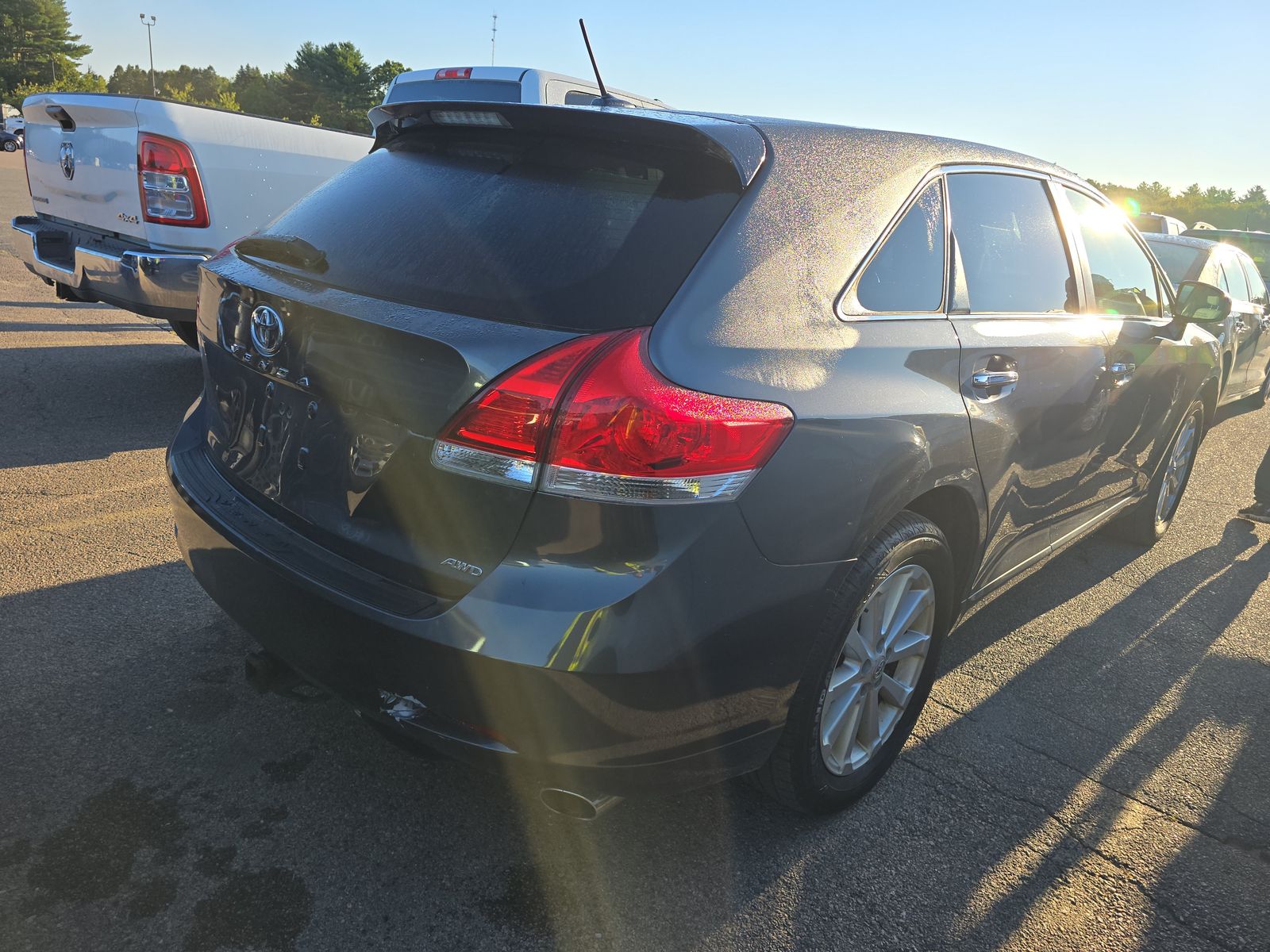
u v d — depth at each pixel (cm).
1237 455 697
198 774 244
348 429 200
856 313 221
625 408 173
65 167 578
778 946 205
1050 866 237
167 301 521
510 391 176
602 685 175
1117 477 382
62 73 10319
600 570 176
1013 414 269
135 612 320
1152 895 230
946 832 247
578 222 203
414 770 253
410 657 183
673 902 215
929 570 251
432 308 193
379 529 197
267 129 559
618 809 246
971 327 258
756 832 241
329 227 230
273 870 214
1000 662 342
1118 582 428
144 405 564
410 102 238
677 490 176
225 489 235
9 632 300
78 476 441
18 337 706
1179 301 421
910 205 246
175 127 514
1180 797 270
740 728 203
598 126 215
